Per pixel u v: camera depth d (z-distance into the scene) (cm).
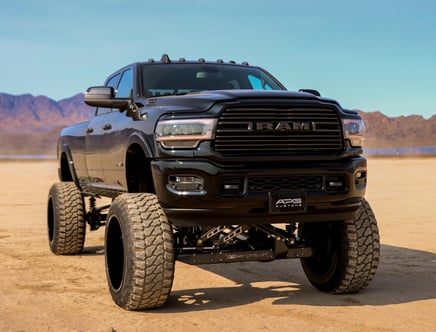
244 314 478
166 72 616
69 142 795
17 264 726
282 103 471
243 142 464
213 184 458
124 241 477
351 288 542
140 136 506
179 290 576
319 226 557
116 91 671
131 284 470
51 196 812
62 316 477
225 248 543
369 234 530
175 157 467
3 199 1766
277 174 468
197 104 475
